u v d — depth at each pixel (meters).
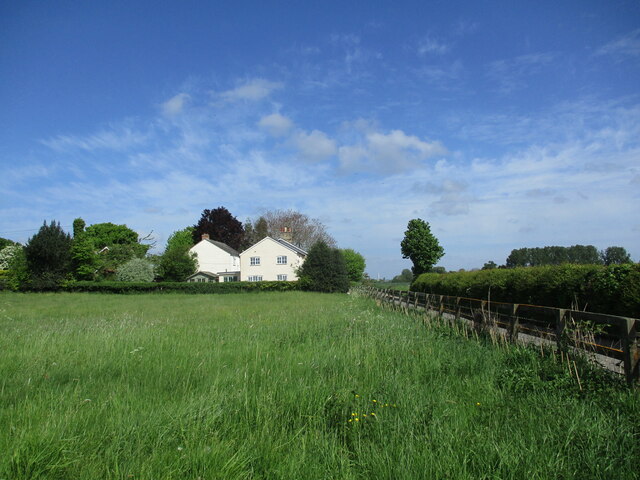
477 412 4.49
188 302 27.16
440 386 5.41
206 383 5.51
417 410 4.42
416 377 5.85
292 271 53.31
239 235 76.38
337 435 4.05
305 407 4.64
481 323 9.01
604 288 9.06
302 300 28.42
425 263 44.75
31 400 4.78
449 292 21.14
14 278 43.75
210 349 8.01
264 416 4.24
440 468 3.22
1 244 73.06
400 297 19.42
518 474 3.20
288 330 10.57
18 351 7.81
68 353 7.59
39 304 25.75
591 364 5.57
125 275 49.25
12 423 3.96
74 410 4.42
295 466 3.35
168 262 54.38
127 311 19.72
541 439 3.72
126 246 58.31
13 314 18.53
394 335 9.09
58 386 5.46
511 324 7.92
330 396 4.88
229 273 60.12
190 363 6.77
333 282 47.22
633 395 4.57
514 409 4.53
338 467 3.37
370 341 8.23
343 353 7.25
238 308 20.88
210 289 43.81
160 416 4.14
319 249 48.22
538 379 5.46
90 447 3.59
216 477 3.17
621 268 8.74
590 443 3.63
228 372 5.97
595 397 4.77
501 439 3.70
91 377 5.98
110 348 7.89
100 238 72.81
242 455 3.45
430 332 9.84
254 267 54.41
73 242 46.84
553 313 6.59
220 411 4.27
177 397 5.01
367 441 3.82
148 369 6.34
